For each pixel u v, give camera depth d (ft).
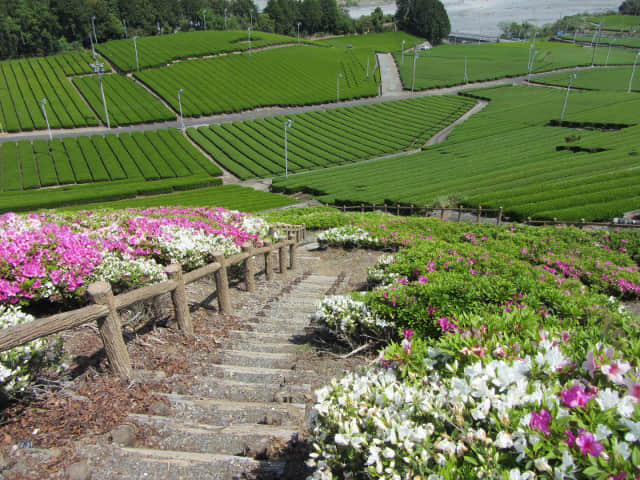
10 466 10.07
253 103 241.55
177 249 27.58
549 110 223.71
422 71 335.47
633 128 162.40
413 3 498.28
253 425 12.61
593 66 351.87
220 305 23.03
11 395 12.26
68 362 15.23
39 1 363.56
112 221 32.60
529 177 98.37
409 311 19.40
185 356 17.39
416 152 179.42
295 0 525.75
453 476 7.35
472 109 252.62
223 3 501.15
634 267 38.17
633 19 536.42
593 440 6.65
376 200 104.22
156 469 10.46
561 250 39.78
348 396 9.86
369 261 40.34
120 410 12.86
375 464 8.47
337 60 350.43
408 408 8.96
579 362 8.93
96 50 313.94
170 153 176.86
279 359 18.34
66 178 147.64
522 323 12.09
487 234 45.85
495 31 631.15
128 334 18.20
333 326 20.58
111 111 217.56
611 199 74.33
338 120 225.76
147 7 412.57
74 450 10.87
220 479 10.27
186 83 265.34
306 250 45.78
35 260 19.94
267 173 162.09
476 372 8.61
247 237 36.88
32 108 213.25
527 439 7.41
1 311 14.90
